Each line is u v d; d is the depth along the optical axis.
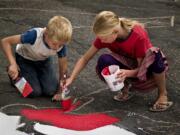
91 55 3.47
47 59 3.73
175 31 6.00
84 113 3.33
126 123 3.21
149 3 7.66
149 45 3.32
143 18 6.54
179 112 3.46
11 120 3.12
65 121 3.15
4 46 3.46
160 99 3.49
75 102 3.54
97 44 3.41
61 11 6.44
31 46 3.47
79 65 3.49
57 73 4.04
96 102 3.57
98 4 7.16
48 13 6.27
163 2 7.84
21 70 3.65
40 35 3.40
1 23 5.61
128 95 3.67
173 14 6.95
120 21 3.24
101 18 3.10
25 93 3.54
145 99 3.67
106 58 3.45
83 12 6.50
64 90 3.40
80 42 5.14
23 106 3.39
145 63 3.27
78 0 7.31
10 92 3.65
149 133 3.09
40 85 3.66
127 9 7.03
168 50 5.14
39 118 3.18
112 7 7.06
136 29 3.29
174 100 3.70
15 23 5.67
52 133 2.97
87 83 3.97
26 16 6.03
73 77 3.46
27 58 3.64
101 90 3.83
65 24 3.19
